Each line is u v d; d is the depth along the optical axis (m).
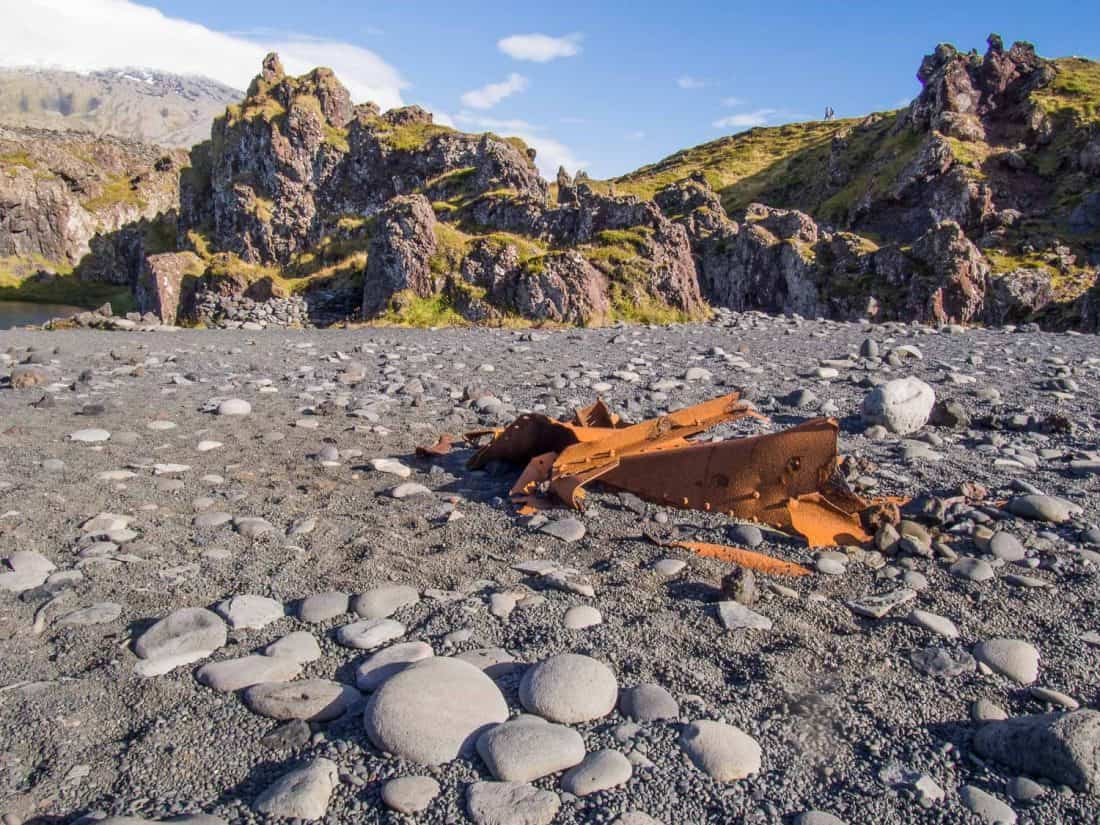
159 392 10.22
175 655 3.45
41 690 3.16
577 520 5.20
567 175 41.44
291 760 2.76
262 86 51.97
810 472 5.11
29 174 101.56
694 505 5.43
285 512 5.46
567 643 3.58
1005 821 2.45
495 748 2.68
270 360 13.56
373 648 3.55
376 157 45.62
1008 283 43.09
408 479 6.34
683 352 14.17
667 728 2.91
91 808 2.52
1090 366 12.09
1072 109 57.34
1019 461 6.52
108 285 102.75
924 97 64.44
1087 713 2.74
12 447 7.00
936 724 3.01
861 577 4.36
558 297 25.20
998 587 4.21
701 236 51.59
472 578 4.34
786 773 2.70
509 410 9.09
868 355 12.91
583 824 2.42
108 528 5.00
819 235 48.94
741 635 3.68
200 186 58.38
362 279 30.34
